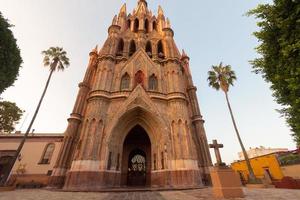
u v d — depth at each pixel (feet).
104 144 68.95
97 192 50.75
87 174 59.77
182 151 69.77
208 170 81.66
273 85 22.50
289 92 20.68
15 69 42.16
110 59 93.30
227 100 104.94
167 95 87.51
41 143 98.73
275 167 93.30
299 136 20.83
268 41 21.71
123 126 77.97
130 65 95.86
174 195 41.45
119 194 45.19
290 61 19.30
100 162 64.90
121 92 83.15
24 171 89.35
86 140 66.90
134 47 113.91
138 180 87.04
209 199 34.24
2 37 38.14
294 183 56.70
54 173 72.08
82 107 91.56
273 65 21.91
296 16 18.47
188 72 115.65
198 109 100.73
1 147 96.12
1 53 38.19
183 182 62.75
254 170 110.73
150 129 80.07
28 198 38.58
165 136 72.95
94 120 71.56
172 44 110.11
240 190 36.70
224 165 40.91
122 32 118.01
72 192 51.42
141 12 135.85
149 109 78.07
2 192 54.65
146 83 90.02
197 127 95.04
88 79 100.63
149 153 95.66
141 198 36.99
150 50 116.16
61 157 75.82
